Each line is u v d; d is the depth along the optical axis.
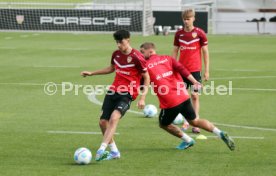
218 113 45.69
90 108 47.84
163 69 32.84
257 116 44.41
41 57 86.12
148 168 29.33
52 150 33.28
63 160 30.95
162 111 33.16
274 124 41.38
